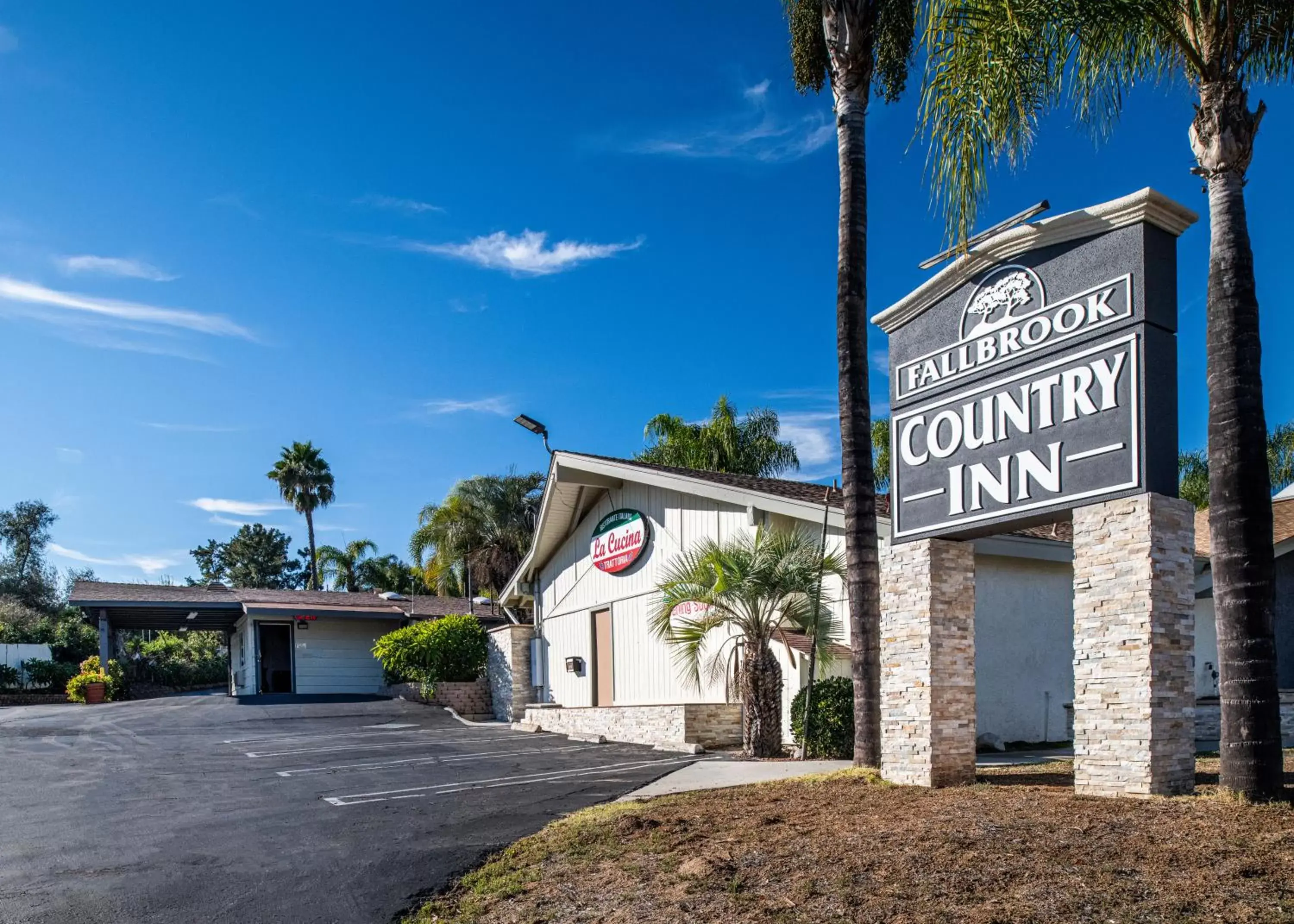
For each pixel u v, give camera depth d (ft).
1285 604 53.16
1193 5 25.32
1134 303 25.85
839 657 44.91
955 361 31.17
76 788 38.91
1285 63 27.96
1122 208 26.07
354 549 175.01
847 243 37.55
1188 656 25.23
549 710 63.62
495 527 127.03
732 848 23.21
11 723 66.95
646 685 63.05
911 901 18.03
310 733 61.72
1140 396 25.43
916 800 27.22
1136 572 25.00
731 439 110.73
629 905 20.07
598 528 70.23
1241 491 23.41
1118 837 20.34
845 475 36.81
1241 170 24.58
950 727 30.42
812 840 23.06
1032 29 27.68
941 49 28.48
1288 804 21.76
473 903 21.68
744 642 46.62
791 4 41.50
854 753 36.19
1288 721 45.01
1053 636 49.11
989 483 29.45
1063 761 38.34
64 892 23.31
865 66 37.78
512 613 88.84
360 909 21.77
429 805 33.83
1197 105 25.38
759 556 43.93
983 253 29.96
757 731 44.06
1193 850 19.01
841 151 38.06
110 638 116.78
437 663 82.89
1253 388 23.66
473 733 62.59
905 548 32.12
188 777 41.70
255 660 99.71
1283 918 15.46
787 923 17.87
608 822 27.61
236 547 234.17
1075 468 26.89
